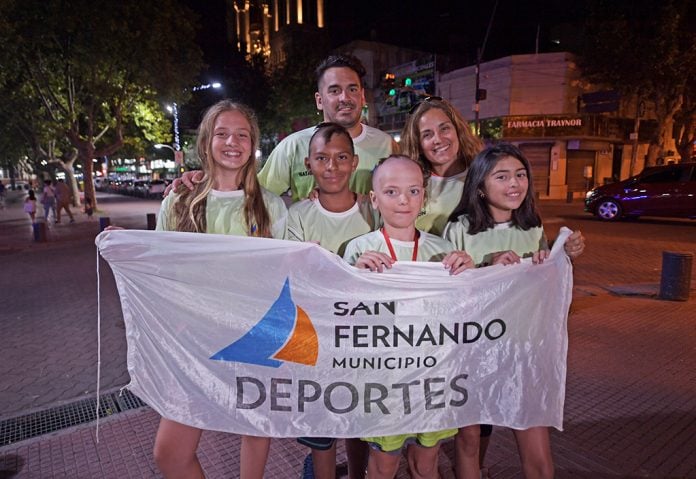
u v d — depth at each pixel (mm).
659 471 2773
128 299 2041
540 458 2270
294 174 3057
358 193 2863
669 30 19078
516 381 2164
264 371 2049
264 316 2035
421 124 2738
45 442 3141
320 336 2049
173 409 2051
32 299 6938
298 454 3037
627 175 26719
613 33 20266
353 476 2596
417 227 2846
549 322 2182
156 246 2004
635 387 3799
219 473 2816
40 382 4129
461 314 2090
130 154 33281
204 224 2324
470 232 2424
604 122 23906
